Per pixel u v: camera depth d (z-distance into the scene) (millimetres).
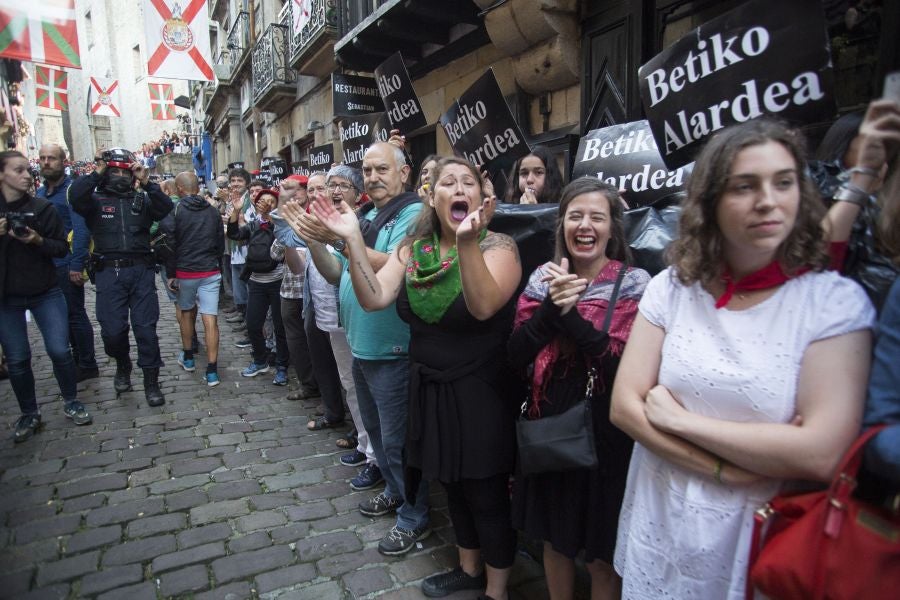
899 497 900
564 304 1565
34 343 6016
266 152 14625
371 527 2652
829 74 1727
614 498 1642
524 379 1897
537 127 4918
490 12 4578
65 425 3805
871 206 1282
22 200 3502
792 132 1114
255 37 13945
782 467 1023
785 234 1078
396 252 2256
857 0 2592
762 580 990
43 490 2938
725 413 1138
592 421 1633
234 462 3299
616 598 1788
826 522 936
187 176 4785
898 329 971
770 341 1104
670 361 1229
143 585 2217
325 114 9805
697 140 2066
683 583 1198
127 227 4098
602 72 4121
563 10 4211
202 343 6254
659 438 1196
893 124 1234
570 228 1747
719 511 1145
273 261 4633
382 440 2707
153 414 4055
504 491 2016
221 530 2598
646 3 3730
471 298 1731
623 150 2629
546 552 1878
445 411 1945
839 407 1005
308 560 2396
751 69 1878
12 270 3461
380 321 2402
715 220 1168
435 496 3023
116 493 2920
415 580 2281
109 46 29250
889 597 866
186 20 8422
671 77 2098
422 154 6980
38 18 5449
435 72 6340
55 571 2289
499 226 2486
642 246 2078
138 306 4180
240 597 2166
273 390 4664
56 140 30234
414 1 5016
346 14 7402
